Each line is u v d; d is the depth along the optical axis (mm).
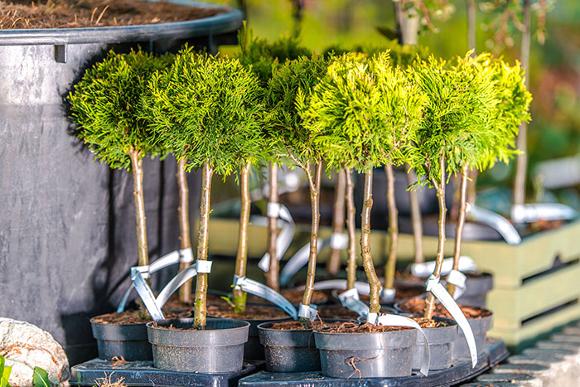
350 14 7117
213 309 3939
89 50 3688
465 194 3742
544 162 8359
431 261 4777
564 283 4949
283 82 3367
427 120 3291
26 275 3672
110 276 3896
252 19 6715
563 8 8273
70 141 3693
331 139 3146
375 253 4891
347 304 3705
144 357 3559
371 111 3084
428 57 3891
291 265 4605
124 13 4328
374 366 3234
